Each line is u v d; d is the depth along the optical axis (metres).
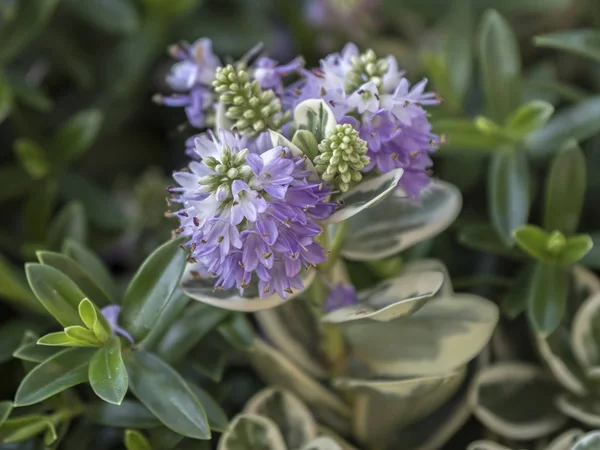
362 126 0.32
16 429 0.34
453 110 0.43
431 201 0.35
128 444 0.34
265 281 0.32
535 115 0.38
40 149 0.43
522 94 0.42
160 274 0.34
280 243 0.31
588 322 0.36
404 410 0.36
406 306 0.32
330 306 0.35
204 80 0.35
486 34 0.40
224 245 0.31
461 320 0.35
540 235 0.36
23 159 0.43
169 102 0.35
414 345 0.35
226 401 0.39
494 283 0.39
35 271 0.33
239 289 0.33
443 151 0.40
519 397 0.37
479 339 0.35
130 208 0.45
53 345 0.34
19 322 0.38
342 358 0.37
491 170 0.40
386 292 0.35
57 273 0.34
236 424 0.35
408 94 0.32
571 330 0.37
